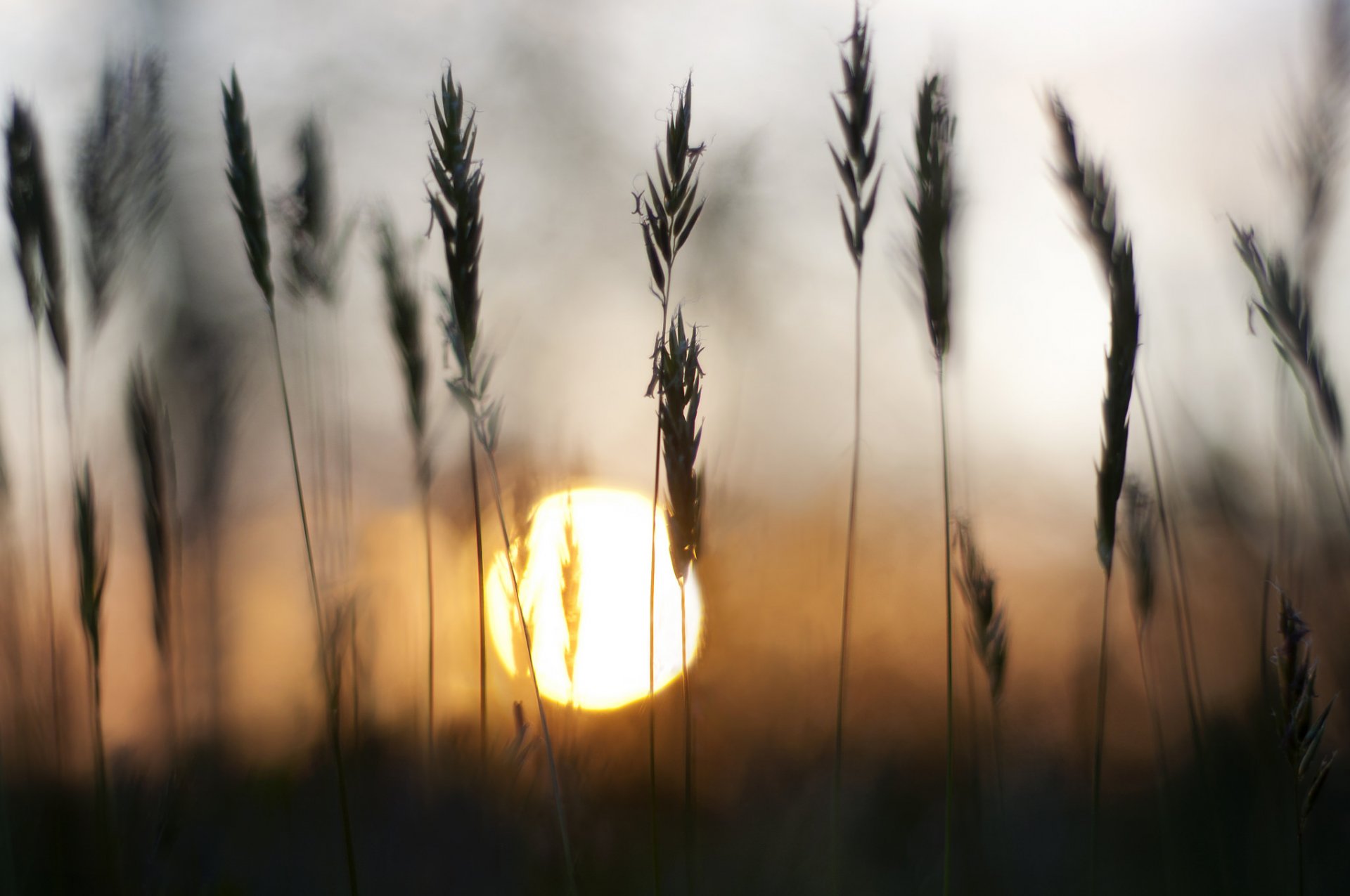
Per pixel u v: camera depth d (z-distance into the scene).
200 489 0.98
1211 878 0.88
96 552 0.84
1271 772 0.89
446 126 0.79
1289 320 0.83
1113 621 0.94
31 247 0.85
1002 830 0.90
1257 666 0.90
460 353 0.80
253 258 0.82
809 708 0.96
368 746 0.91
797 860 0.90
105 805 0.85
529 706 0.86
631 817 0.87
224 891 0.86
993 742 0.89
